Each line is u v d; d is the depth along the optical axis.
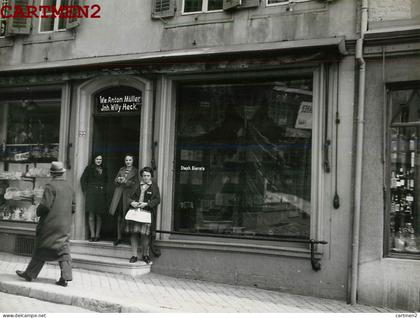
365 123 8.55
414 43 8.24
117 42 10.96
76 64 10.60
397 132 8.49
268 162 9.55
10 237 11.85
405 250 8.30
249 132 9.77
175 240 9.91
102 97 11.23
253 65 9.05
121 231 10.57
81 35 11.40
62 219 8.57
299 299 8.42
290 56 8.71
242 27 9.73
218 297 8.26
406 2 8.48
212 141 10.08
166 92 10.27
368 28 8.63
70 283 8.77
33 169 12.03
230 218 9.79
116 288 8.58
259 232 9.52
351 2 8.85
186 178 10.23
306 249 8.85
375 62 8.56
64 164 11.30
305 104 9.27
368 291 8.26
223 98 10.05
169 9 10.41
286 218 9.29
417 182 8.33
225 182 9.90
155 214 10.09
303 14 9.23
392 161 8.48
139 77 10.52
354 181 8.54
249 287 9.13
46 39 11.80
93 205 11.01
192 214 10.12
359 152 8.47
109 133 11.20
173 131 10.33
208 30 10.02
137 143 10.85
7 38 12.27
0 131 12.45
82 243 10.85
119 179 10.49
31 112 12.14
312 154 8.92
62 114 11.42
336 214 8.62
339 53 8.55
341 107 8.75
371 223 8.37
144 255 9.99
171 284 9.12
